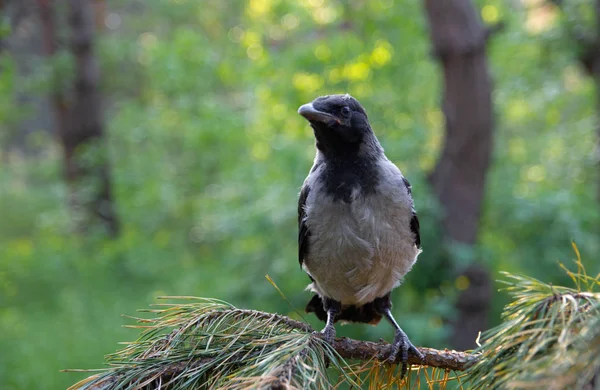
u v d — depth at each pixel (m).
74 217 15.45
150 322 2.76
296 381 2.31
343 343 3.01
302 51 10.91
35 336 9.81
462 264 7.95
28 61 14.52
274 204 8.91
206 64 13.21
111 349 9.41
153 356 2.64
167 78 13.56
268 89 11.52
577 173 13.06
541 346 2.15
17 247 14.92
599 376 1.96
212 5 16.06
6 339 9.65
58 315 10.84
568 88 14.30
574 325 2.20
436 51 9.50
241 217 9.47
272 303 8.17
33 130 24.45
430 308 7.86
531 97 13.73
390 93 11.17
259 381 2.25
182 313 2.79
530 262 9.82
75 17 15.42
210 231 12.19
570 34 12.07
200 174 15.92
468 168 9.40
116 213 15.94
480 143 9.39
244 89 14.70
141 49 17.09
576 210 9.95
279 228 8.78
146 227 16.12
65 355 9.20
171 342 2.68
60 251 13.91
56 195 17.55
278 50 11.67
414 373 4.85
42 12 14.80
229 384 2.39
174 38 14.08
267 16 12.34
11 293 12.02
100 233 14.98
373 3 11.27
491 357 2.34
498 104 13.67
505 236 10.55
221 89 15.53
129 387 2.53
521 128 14.84
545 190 10.80
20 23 14.01
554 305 2.30
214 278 12.08
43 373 8.69
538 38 12.46
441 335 7.57
